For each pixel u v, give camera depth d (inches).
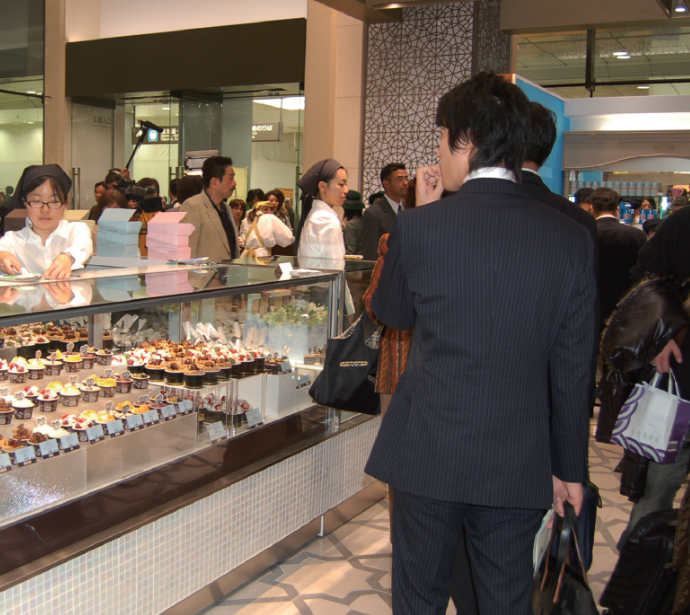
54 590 73.5
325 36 327.6
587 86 406.6
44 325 98.0
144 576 85.2
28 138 420.5
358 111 323.0
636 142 327.0
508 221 57.2
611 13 291.1
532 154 86.5
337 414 126.6
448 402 56.8
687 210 99.6
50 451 75.8
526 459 56.4
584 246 58.6
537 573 67.2
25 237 109.0
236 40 370.3
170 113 425.1
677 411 89.4
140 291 85.9
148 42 399.5
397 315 63.2
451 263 56.9
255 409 107.2
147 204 224.4
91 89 424.2
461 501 56.1
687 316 91.5
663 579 84.4
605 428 99.2
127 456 84.4
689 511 78.4
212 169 168.1
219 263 129.6
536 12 314.3
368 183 324.2
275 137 398.9
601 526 132.2
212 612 97.8
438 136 309.9
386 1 261.0
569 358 58.9
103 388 94.6
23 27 416.2
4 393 87.9
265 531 107.8
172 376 96.9
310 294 121.1
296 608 100.0
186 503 89.5
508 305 55.9
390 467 60.4
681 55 386.9
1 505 70.4
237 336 108.3
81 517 77.1
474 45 300.8
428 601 61.2
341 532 126.9
